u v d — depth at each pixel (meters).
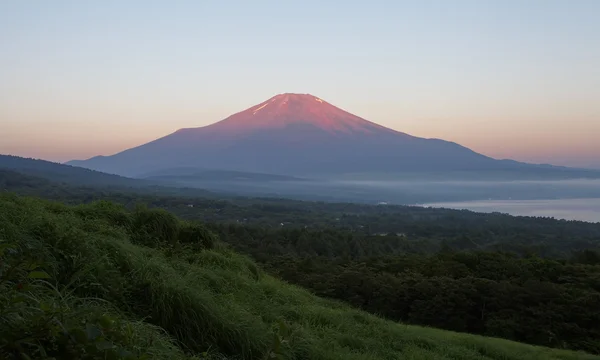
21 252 3.99
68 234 5.12
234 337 4.89
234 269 8.28
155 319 4.67
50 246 4.81
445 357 7.32
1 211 5.21
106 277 4.79
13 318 2.58
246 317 5.38
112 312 4.24
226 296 6.25
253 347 4.90
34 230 5.00
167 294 4.86
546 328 13.20
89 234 5.81
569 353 9.87
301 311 7.34
